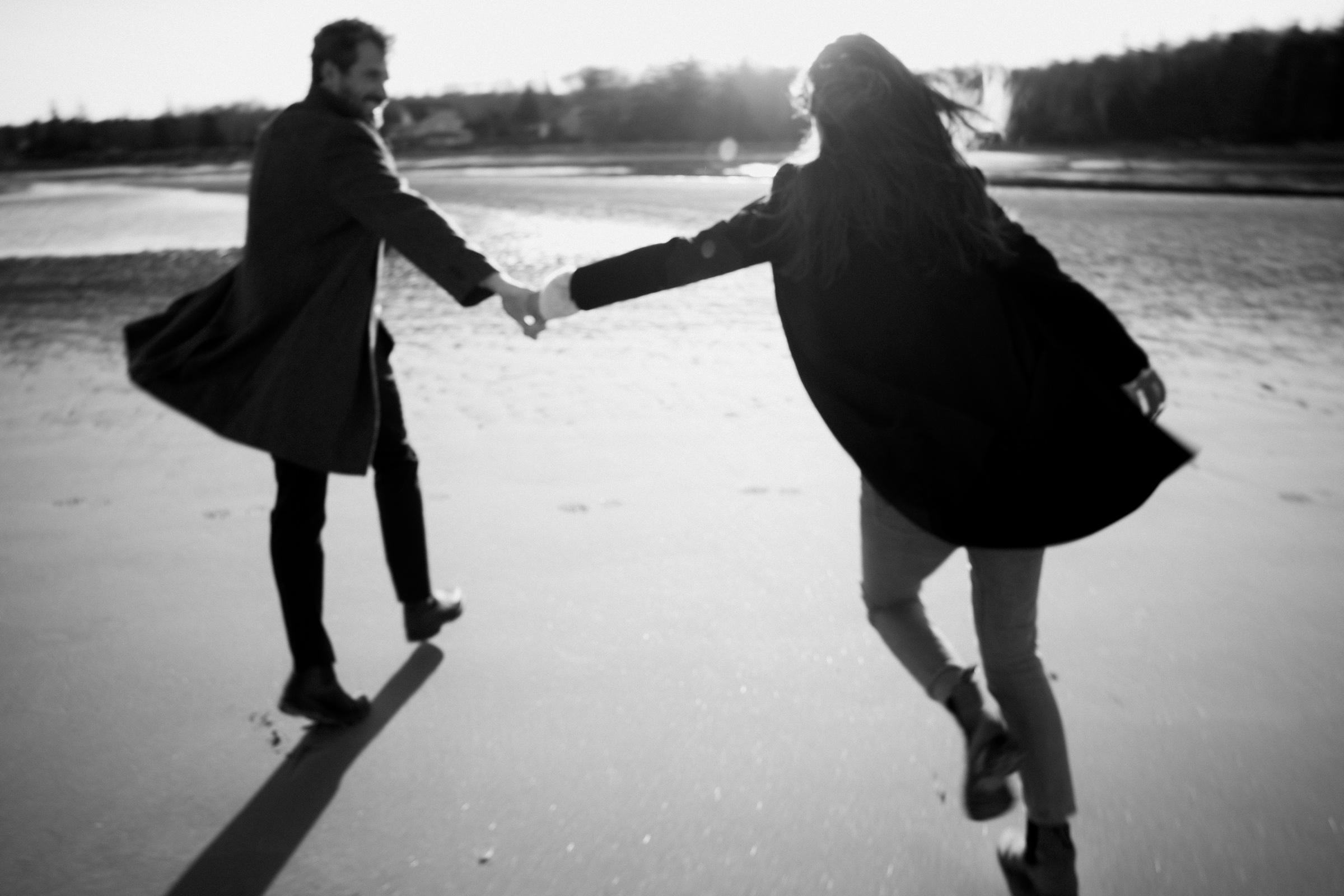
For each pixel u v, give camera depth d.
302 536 2.96
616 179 37.97
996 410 2.16
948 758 2.76
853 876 2.34
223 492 4.96
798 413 6.17
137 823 2.56
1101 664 3.22
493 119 113.06
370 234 3.01
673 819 2.53
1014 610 2.29
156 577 3.97
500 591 3.79
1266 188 25.97
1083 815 2.53
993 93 2.39
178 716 3.03
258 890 2.33
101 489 5.04
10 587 3.90
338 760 2.80
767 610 3.59
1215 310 9.47
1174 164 41.25
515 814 2.56
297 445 2.93
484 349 8.41
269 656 3.37
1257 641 3.34
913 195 2.16
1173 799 2.58
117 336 9.49
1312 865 2.35
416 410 6.46
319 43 3.07
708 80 98.50
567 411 6.33
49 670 3.29
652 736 2.87
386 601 3.74
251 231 3.01
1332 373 6.99
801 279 2.25
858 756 2.77
